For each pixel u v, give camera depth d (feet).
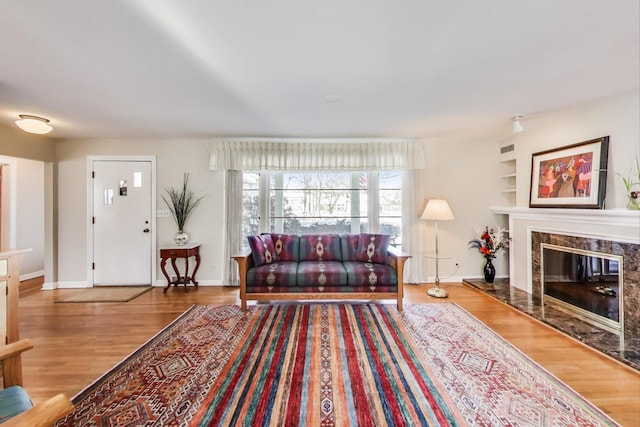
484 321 9.55
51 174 13.48
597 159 9.06
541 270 11.12
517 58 6.38
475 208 14.46
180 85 7.66
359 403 5.68
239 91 8.07
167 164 13.97
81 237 13.79
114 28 5.19
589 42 5.74
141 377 6.56
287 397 5.86
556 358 7.27
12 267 7.16
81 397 5.89
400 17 4.94
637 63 6.60
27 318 10.00
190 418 5.31
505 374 6.61
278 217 14.53
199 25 5.12
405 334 8.61
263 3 4.56
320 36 5.49
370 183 14.46
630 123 8.32
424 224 14.38
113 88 7.83
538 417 5.30
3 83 7.47
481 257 14.52
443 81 7.52
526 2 4.57
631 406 5.56
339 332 8.76
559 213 10.09
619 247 8.31
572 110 9.84
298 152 13.83
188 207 13.97
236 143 13.73
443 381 6.37
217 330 8.97
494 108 9.61
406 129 12.24
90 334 8.75
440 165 14.37
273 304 11.28
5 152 11.47
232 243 13.75
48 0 4.43
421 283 14.15
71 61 6.37
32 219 15.70
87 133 12.74
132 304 11.35
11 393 4.00
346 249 12.80
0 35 5.35
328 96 8.46
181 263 14.10
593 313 9.11
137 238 13.91
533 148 12.04
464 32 5.39
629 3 4.59
